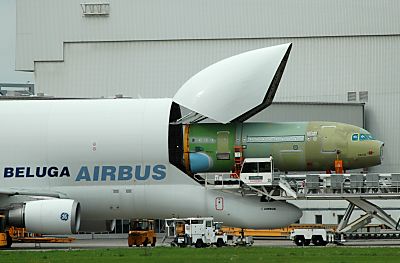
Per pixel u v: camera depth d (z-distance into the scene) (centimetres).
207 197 16012
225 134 16175
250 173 15938
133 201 16225
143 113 16338
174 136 16262
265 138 16112
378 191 15712
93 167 16238
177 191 16088
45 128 16475
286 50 16012
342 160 16025
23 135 16488
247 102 15888
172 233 16150
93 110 16562
